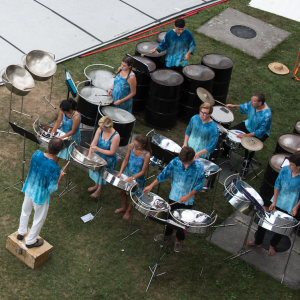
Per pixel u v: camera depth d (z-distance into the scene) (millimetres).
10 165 9000
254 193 7715
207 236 8188
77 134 8703
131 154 7816
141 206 6969
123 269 7332
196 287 7207
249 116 9609
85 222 8062
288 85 12938
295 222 7133
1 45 12391
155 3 15570
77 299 6750
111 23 14195
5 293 6645
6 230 7621
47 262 7219
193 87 10633
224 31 14617
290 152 8922
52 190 6586
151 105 10586
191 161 6938
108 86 10094
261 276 7543
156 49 10984
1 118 10188
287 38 14797
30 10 14070
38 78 10156
